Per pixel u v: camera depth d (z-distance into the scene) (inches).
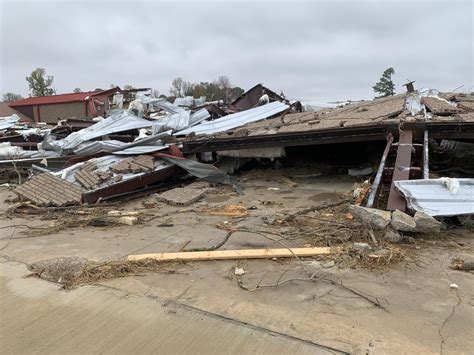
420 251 184.9
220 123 541.0
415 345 117.6
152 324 136.8
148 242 225.1
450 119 337.4
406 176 242.4
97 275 176.9
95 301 154.9
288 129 416.2
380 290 151.3
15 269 191.9
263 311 140.6
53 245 227.9
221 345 123.0
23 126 751.7
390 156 300.8
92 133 513.0
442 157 406.6
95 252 210.5
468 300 141.9
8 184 462.6
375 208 227.6
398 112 386.6
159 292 159.2
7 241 240.1
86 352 123.3
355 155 465.7
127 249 213.3
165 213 300.5
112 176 371.2
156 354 120.6
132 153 430.6
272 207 302.4
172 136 463.8
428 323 128.5
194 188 374.6
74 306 152.1
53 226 270.5
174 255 192.2
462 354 112.7
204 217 281.3
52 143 510.0
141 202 350.6
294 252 187.3
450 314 133.0
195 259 188.9
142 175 380.5
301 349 118.6
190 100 1121.4
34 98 1600.6
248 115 577.0
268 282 162.9
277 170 449.1
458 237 201.9
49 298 159.6
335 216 249.0
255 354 117.5
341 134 369.7
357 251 182.1
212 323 135.1
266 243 209.2
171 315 141.6
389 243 191.8
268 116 571.8
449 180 219.8
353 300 144.9
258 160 479.8
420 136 333.1
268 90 846.5
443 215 201.5
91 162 406.6
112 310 147.5
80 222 277.9
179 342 125.7
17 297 161.5
